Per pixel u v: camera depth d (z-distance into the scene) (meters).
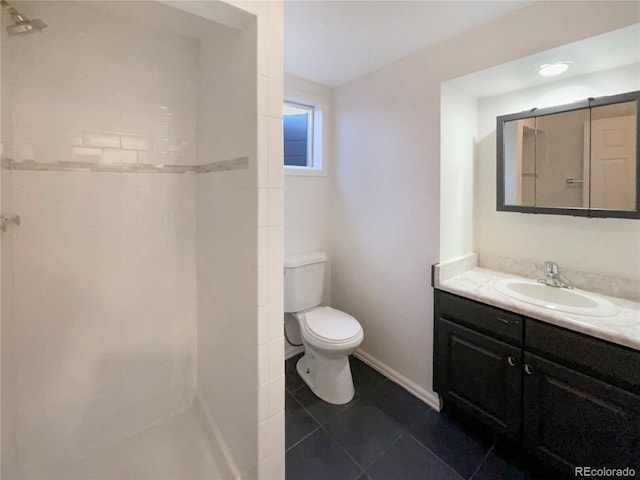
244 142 1.14
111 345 1.35
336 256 2.62
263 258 1.12
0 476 0.98
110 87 1.28
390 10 1.43
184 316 1.55
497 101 1.94
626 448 1.13
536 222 1.82
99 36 1.24
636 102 1.41
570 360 1.26
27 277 1.15
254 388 1.14
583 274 1.65
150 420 1.47
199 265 1.54
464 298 1.65
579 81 1.62
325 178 2.58
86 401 1.30
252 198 1.11
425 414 1.84
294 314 2.27
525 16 1.41
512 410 1.47
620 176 1.47
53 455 1.23
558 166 1.67
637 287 1.48
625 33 1.20
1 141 0.96
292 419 1.80
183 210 1.51
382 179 2.17
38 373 1.19
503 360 1.49
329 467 1.48
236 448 1.27
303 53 1.88
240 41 1.14
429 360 1.93
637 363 1.09
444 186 1.84
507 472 1.45
